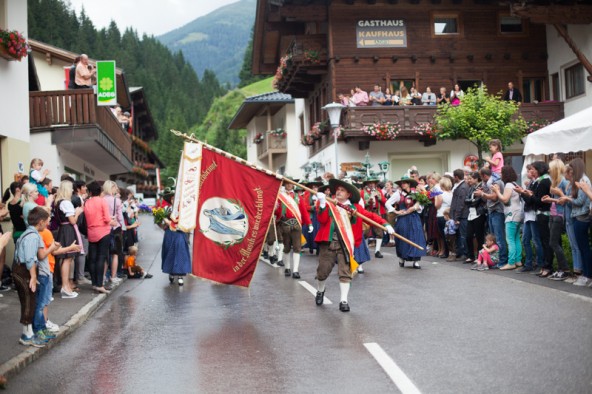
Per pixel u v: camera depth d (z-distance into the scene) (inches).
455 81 1015.6
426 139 976.3
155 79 5575.8
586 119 464.1
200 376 230.8
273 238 616.7
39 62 1075.9
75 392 218.1
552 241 411.2
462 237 546.3
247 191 371.9
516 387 201.0
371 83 1004.6
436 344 260.8
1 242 257.4
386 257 615.5
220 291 449.4
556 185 402.3
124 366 250.2
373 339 274.8
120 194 630.5
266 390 210.8
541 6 860.6
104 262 442.0
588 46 901.8
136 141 1585.9
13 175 586.6
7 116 580.1
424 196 511.2
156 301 415.2
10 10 595.5
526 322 292.4
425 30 1014.4
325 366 236.2
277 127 1761.8
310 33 1149.1
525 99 1031.6
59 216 416.2
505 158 1033.5
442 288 403.9
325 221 359.6
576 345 247.1
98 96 781.9
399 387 206.2
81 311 362.6
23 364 252.4
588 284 383.6
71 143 747.4
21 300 277.7
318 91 1156.5
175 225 486.9
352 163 997.8
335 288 431.5
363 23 1003.3
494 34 1024.2
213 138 3993.6
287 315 341.4
